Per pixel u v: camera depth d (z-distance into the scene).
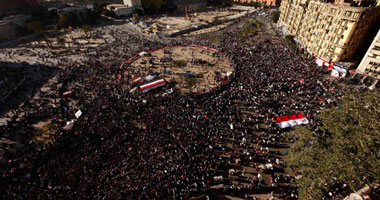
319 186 23.19
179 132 42.34
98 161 35.75
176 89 63.28
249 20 151.88
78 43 112.88
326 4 69.38
